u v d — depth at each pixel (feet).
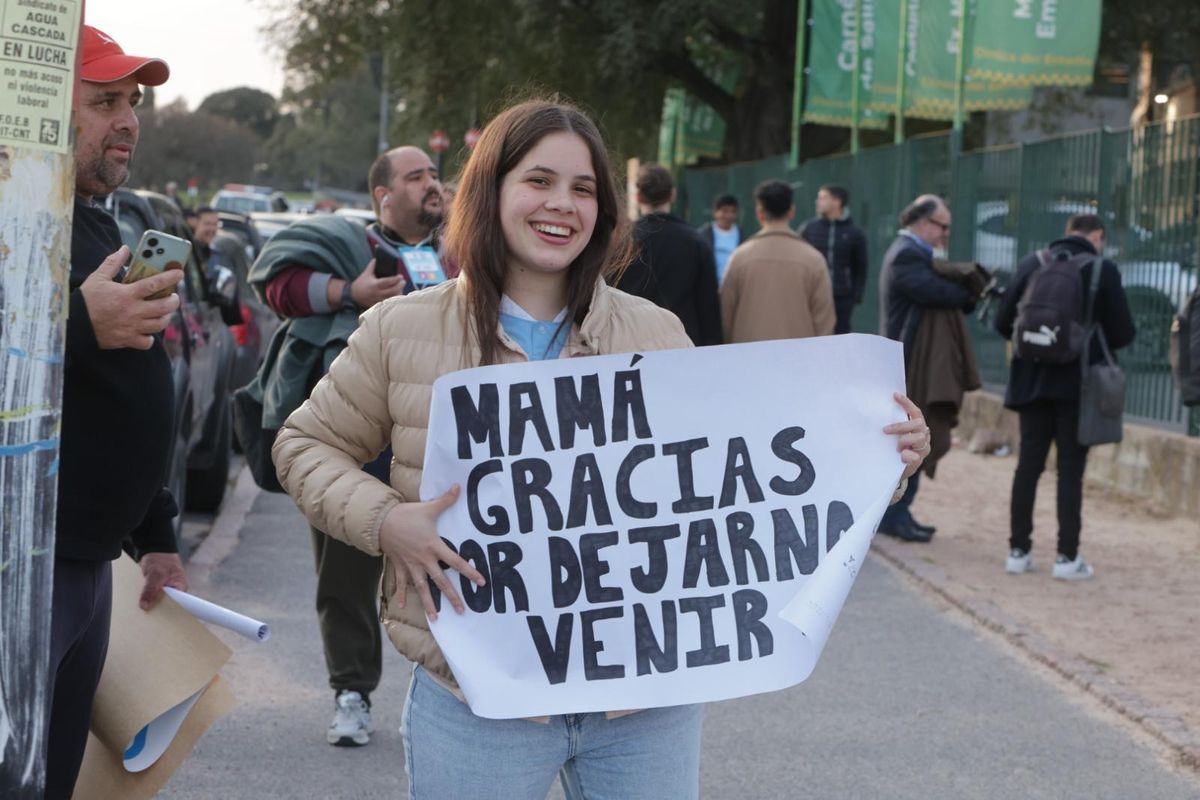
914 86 55.83
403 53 96.94
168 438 10.02
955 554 28.68
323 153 367.25
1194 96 91.91
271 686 19.27
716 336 25.70
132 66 10.03
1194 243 32.96
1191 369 23.68
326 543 16.47
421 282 16.61
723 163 116.98
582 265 8.96
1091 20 45.42
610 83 92.32
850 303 42.14
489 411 8.71
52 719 9.93
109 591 10.19
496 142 8.75
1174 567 27.50
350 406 9.00
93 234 10.14
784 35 90.48
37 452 7.86
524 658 8.71
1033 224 41.78
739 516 8.98
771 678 8.86
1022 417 26.66
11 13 7.59
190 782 15.61
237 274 41.14
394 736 17.35
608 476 8.84
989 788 16.15
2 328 7.66
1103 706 19.17
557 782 16.15
